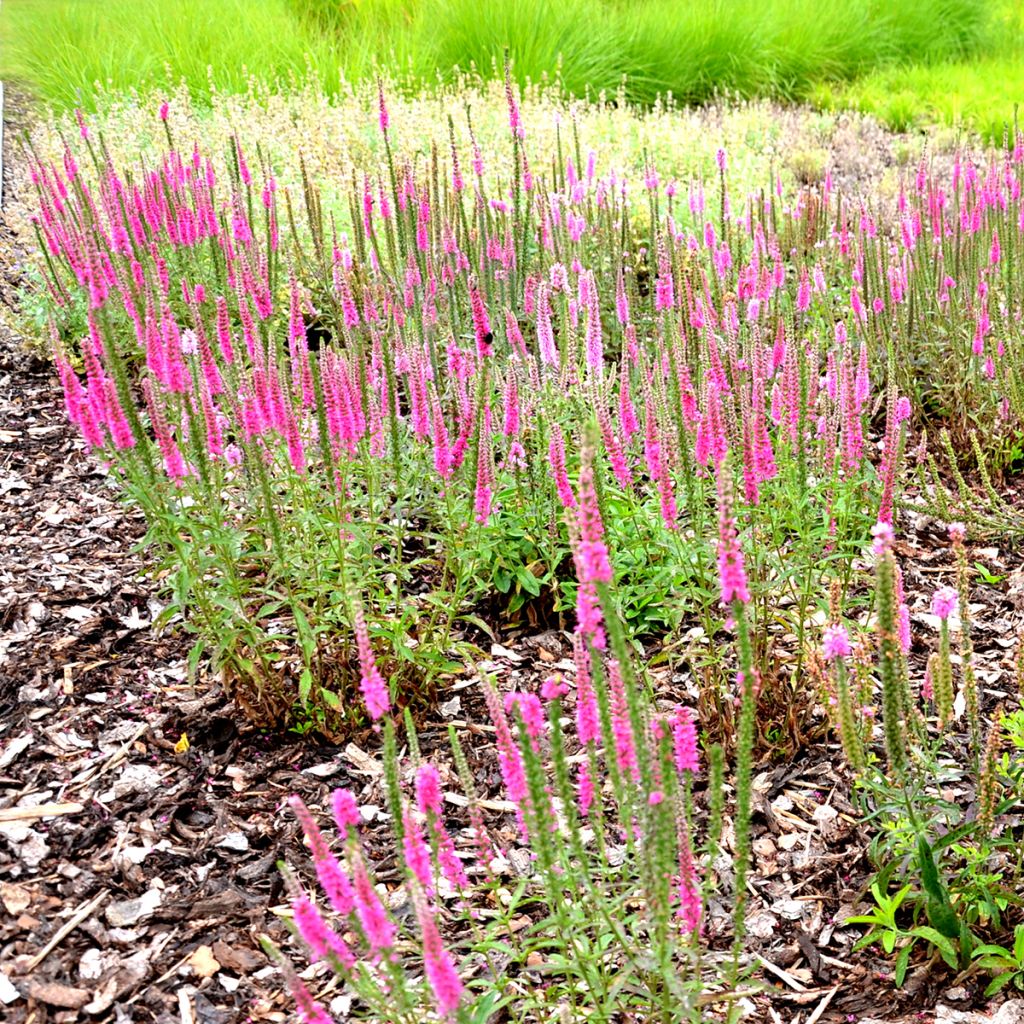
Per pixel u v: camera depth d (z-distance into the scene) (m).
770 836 3.44
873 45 15.34
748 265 5.74
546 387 4.42
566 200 6.42
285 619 4.04
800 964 3.02
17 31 13.69
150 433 5.05
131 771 3.59
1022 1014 2.76
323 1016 2.15
